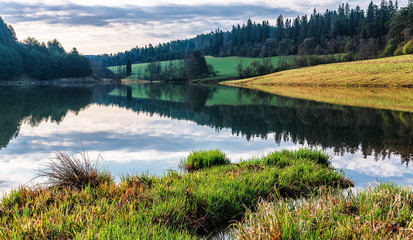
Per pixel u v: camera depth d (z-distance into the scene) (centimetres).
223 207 568
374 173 879
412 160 1047
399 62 7881
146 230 430
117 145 1341
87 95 5316
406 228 401
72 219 461
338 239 389
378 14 17038
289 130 1750
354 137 1507
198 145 1348
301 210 468
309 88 6275
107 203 537
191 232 490
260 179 712
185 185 641
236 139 1504
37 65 14062
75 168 676
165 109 3062
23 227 433
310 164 888
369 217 451
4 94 5103
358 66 8369
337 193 667
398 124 1872
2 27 17162
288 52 17238
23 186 629
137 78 17638
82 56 17975
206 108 3105
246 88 7200
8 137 1517
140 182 684
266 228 402
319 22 18700
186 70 14888
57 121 2136
